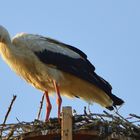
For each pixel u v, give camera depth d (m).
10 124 11.39
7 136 11.34
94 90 13.76
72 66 13.97
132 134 11.09
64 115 10.48
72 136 10.79
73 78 13.87
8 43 13.86
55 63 13.89
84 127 10.87
